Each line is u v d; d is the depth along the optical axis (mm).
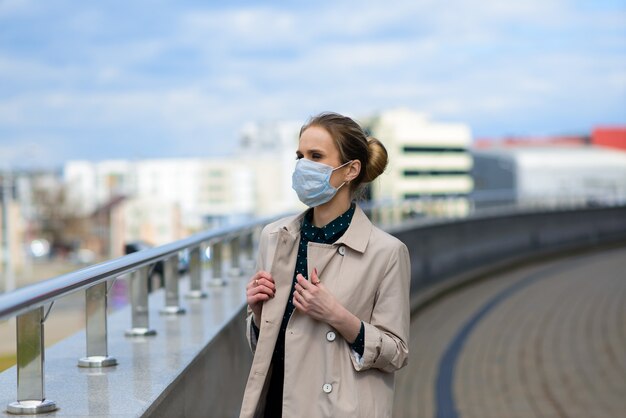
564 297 13312
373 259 2943
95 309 3775
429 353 9586
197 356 4043
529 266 17969
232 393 5137
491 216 17344
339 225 3002
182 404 3693
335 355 2889
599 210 22828
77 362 3842
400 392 7980
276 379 3055
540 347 9719
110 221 125438
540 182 129875
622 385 7945
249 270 8039
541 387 7988
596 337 10164
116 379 3510
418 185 142500
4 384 3377
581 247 21141
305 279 2926
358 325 2846
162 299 6039
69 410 3021
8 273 65938
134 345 4289
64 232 132000
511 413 7152
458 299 13438
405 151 142250
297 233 3029
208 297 6188
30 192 131750
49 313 3080
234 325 5301
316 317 2842
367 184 3104
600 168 131125
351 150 2959
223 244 6988
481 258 16734
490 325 11133
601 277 15672
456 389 8000
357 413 2854
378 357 2857
